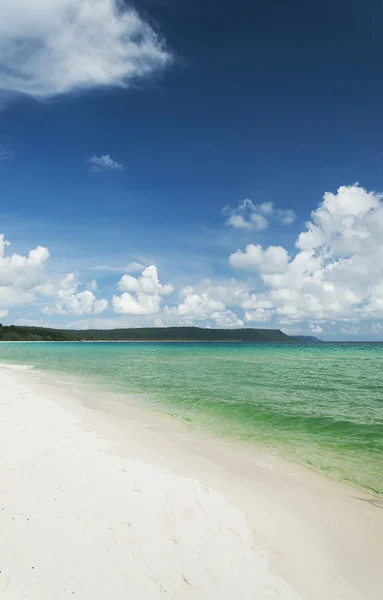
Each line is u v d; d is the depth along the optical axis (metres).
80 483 7.52
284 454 11.11
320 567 5.54
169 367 41.72
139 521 6.22
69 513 6.25
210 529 6.26
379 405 18.58
